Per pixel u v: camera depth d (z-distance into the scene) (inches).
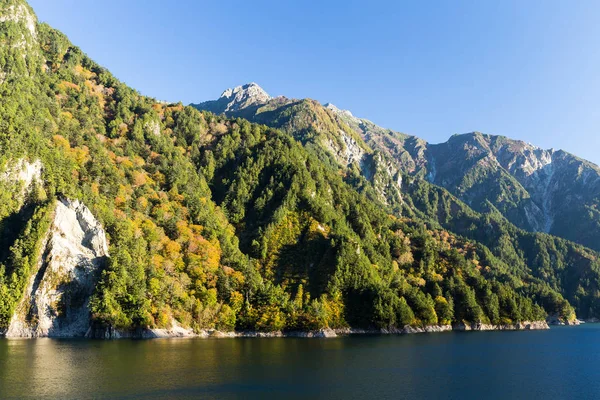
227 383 3715.6
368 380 4052.7
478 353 5915.4
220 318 6815.9
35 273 6190.9
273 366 4468.5
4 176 6732.3
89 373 3865.7
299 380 3929.6
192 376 3909.9
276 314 7086.6
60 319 6141.7
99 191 7672.2
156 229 7480.3
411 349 6033.5
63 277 6284.5
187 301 6727.4
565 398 3718.0
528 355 5940.0
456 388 3907.5
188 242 7588.6
